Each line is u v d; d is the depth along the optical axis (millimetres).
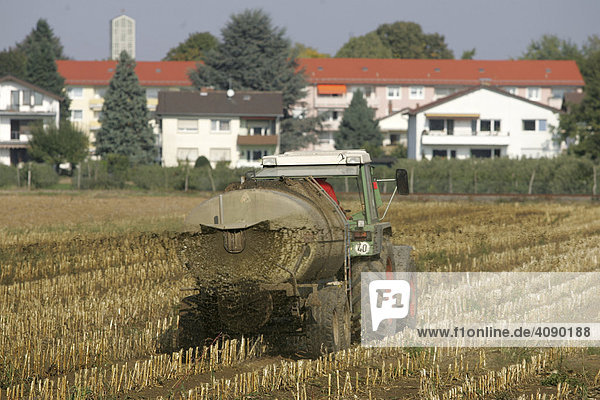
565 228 110375
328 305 38281
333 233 39531
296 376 34219
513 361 37688
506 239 94250
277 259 37938
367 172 45031
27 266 72438
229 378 34938
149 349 40562
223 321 38781
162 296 53906
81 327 45375
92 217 128000
